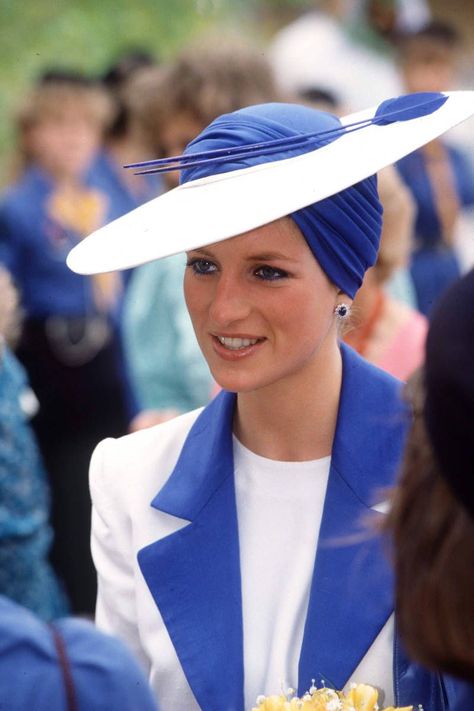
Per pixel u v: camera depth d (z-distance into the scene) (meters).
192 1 16.14
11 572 6.71
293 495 4.33
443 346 2.97
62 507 9.25
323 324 4.11
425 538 3.07
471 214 10.73
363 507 4.22
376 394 4.34
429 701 4.12
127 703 3.00
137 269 8.59
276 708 4.01
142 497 4.47
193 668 4.24
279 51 13.54
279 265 3.97
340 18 13.52
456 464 2.97
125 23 15.62
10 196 9.59
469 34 16.58
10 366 6.72
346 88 13.18
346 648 4.15
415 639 3.11
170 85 7.05
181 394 7.49
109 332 9.26
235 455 4.42
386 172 6.12
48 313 9.24
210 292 4.07
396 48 13.38
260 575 4.31
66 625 3.09
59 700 2.95
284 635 4.22
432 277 10.02
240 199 3.87
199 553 4.32
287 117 4.15
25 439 6.72
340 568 4.20
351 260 4.11
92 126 10.09
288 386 4.23
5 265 9.31
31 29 15.29
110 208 9.94
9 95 14.17
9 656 2.97
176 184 7.17
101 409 9.25
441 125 4.11
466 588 3.02
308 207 3.96
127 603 4.49
